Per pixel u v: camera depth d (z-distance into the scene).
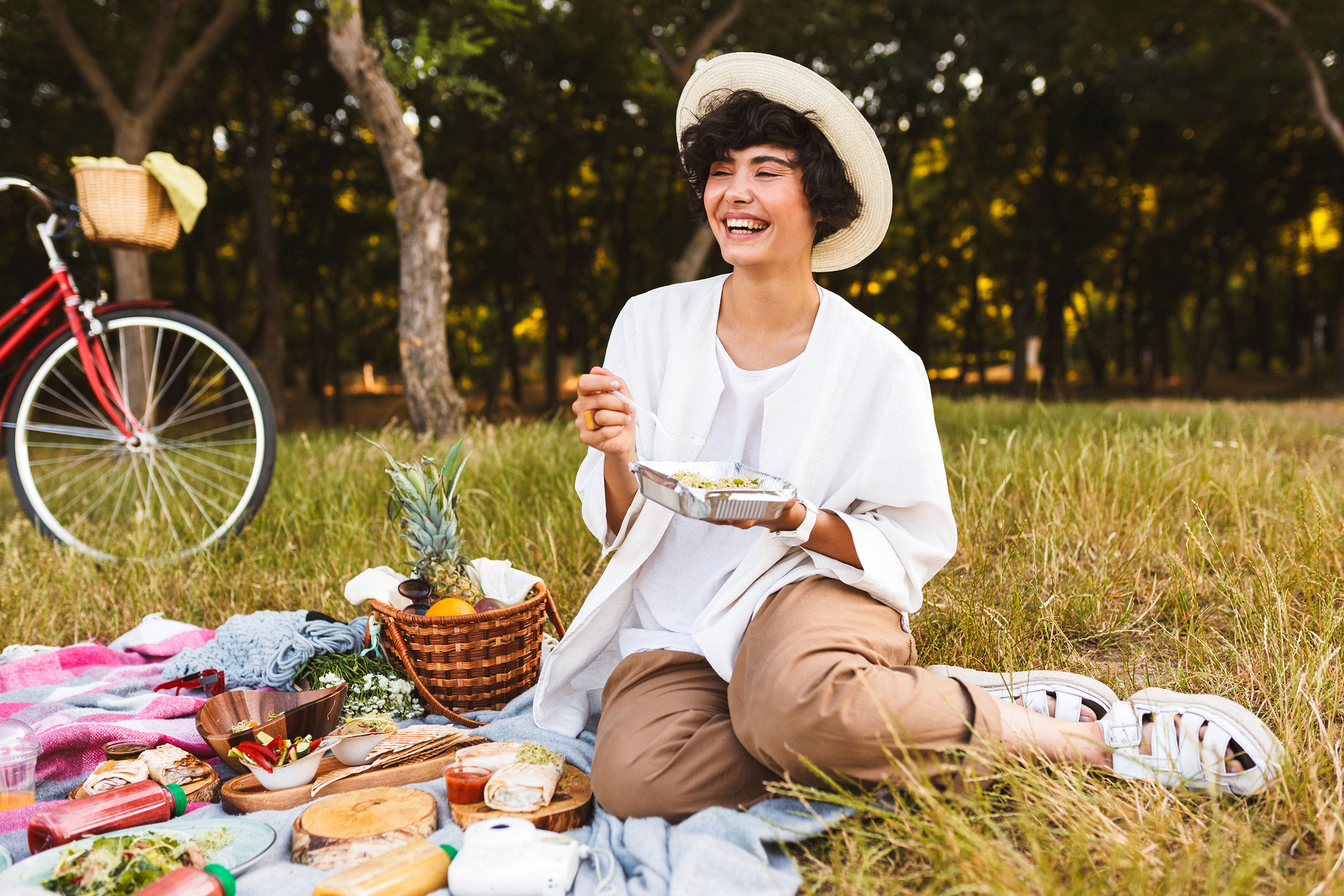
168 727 2.20
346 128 16.09
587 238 22.02
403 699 2.51
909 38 15.49
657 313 2.20
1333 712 2.05
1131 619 2.88
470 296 20.94
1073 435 5.95
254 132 15.80
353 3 6.52
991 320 33.34
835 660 1.75
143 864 1.58
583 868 1.69
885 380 2.03
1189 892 1.49
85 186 3.67
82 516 4.28
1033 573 3.19
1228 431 6.38
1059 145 18.55
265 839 1.74
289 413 23.38
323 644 2.63
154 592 3.46
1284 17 11.59
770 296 2.05
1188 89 13.77
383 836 1.71
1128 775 1.85
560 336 27.06
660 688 2.00
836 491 2.09
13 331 3.94
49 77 11.96
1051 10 14.26
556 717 2.31
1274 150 18.03
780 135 1.91
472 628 2.47
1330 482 3.87
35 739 2.06
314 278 17.91
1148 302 24.86
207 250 16.11
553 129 15.94
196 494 4.51
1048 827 1.71
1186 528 3.47
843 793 1.69
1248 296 30.86
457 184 17.31
